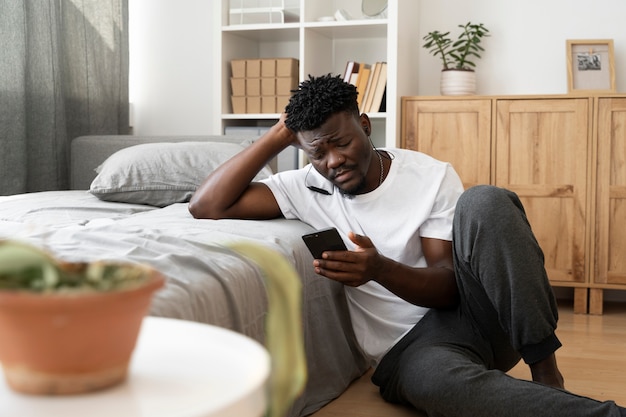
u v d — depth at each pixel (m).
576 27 3.77
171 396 0.49
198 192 2.12
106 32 3.85
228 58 3.93
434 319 1.92
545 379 1.71
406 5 3.70
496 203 1.71
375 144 3.99
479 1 3.88
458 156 3.60
